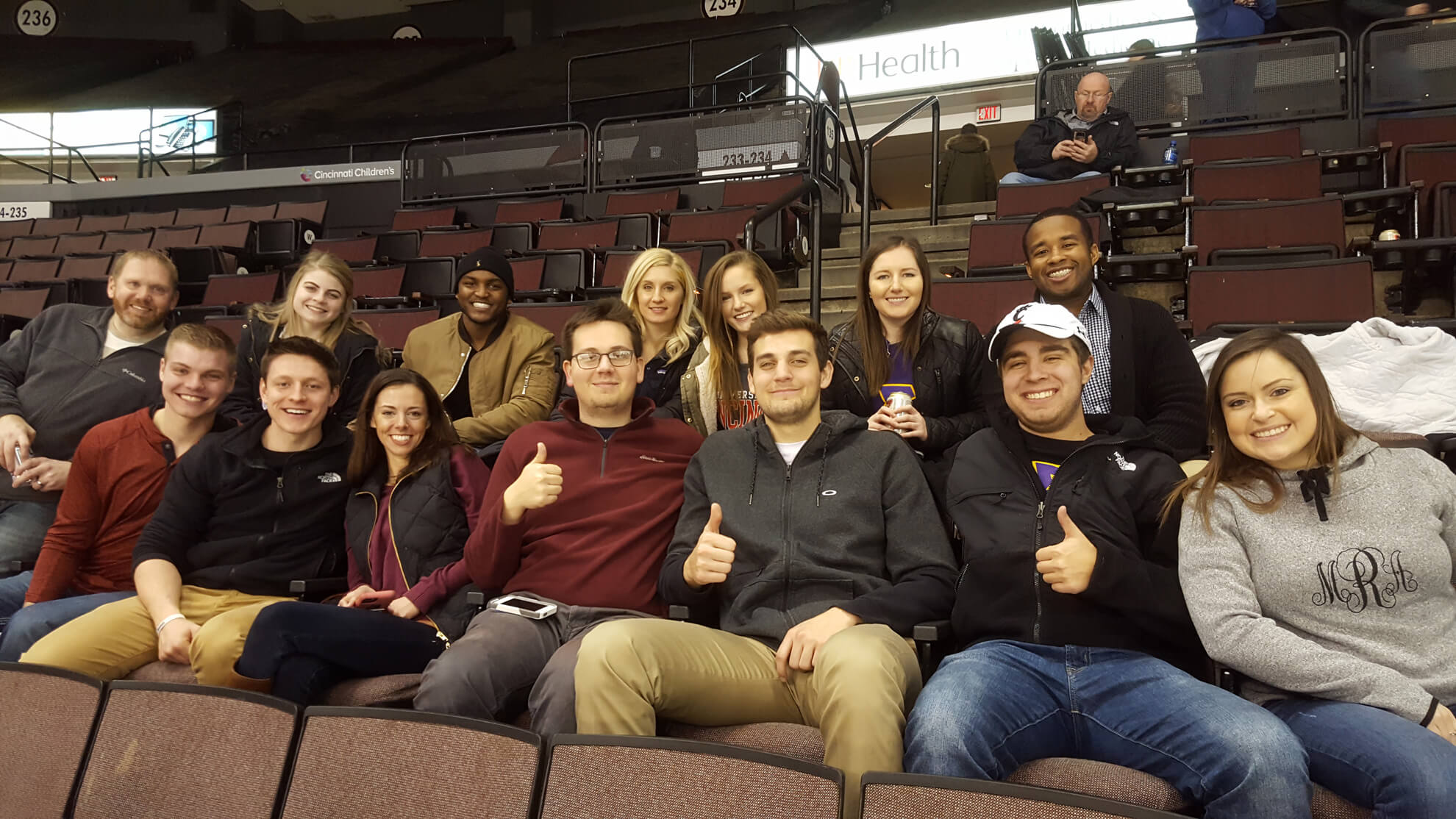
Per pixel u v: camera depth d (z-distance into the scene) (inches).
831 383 111.3
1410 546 65.4
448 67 607.5
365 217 350.6
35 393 126.6
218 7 642.8
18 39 617.0
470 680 76.4
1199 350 119.8
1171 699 65.2
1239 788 58.7
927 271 109.2
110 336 130.9
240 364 131.5
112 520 105.4
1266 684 68.7
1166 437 100.7
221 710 68.4
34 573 102.9
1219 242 179.3
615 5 622.2
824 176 289.7
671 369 121.3
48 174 482.6
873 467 85.7
